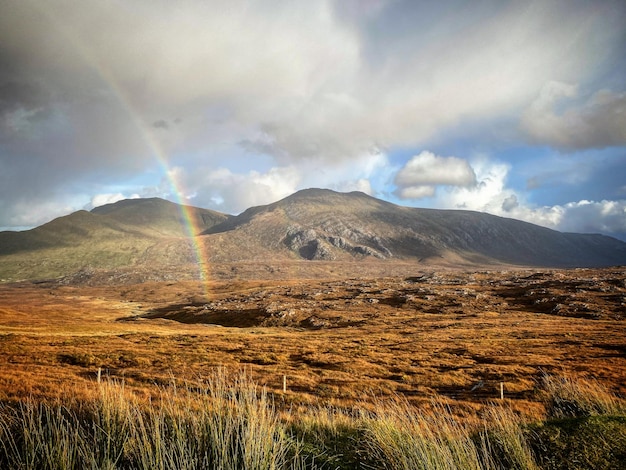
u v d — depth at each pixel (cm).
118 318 11056
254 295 13950
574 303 9125
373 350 4969
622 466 606
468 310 9631
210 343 5606
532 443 712
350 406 2073
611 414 850
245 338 6334
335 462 699
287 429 956
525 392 2670
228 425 641
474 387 2972
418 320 8550
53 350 4525
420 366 3941
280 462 626
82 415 785
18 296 18538
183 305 13488
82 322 9469
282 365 4016
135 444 633
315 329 8400
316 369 3794
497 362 3988
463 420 1009
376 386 3039
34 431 612
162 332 7419
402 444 629
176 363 3944
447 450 572
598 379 2944
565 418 839
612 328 6294
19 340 5228
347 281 17138
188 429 700
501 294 11594
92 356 4175
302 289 14862
